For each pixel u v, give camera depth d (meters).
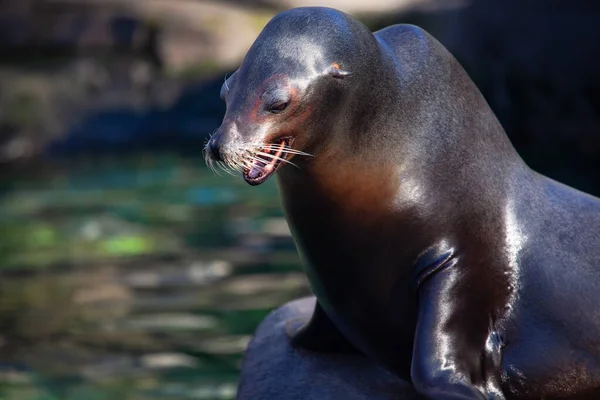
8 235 51.66
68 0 88.81
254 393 22.02
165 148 75.94
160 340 36.47
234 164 18.14
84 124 77.94
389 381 21.61
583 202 20.72
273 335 23.83
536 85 72.00
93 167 70.38
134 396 31.30
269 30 18.89
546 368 19.66
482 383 19.36
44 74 81.00
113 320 38.59
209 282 42.97
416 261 19.45
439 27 81.19
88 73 82.19
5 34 85.81
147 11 88.56
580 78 71.12
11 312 40.03
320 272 20.20
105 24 86.50
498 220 19.80
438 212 19.34
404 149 19.39
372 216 19.38
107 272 44.88
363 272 19.78
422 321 19.08
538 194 20.42
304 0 94.81
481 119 20.30
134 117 79.38
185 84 82.62
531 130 70.38
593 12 74.62
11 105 77.12
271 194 60.47
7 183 65.88
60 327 38.19
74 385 32.38
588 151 65.25
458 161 19.67
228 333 36.84
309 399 21.33
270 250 47.84
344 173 19.17
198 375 32.94
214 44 86.12
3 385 32.75
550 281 19.75
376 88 19.11
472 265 19.42
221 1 94.62
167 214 55.88
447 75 20.14
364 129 19.09
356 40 18.91
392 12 87.88
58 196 61.19
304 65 18.38
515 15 76.69
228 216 55.06
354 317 20.47
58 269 45.56
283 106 18.20
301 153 18.66
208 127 78.94
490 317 19.64
